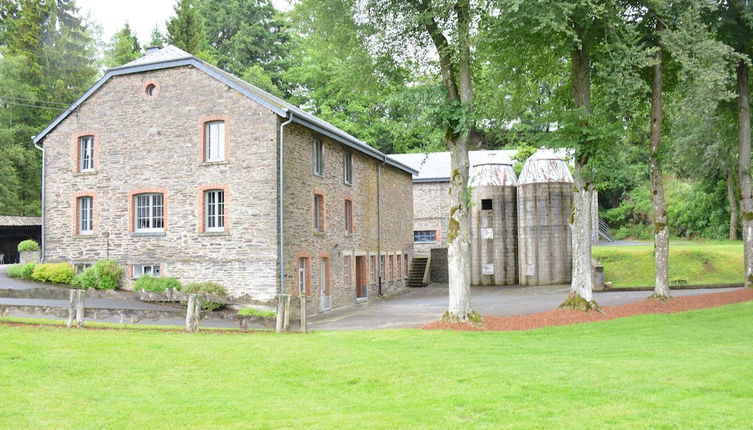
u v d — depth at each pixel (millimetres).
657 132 22344
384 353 12539
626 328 16984
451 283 18250
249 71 51500
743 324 16688
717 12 23719
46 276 24609
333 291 27531
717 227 51656
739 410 8258
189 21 51438
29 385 9648
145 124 24781
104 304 21922
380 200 34844
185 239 23891
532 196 37344
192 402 8930
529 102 22938
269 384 10117
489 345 13891
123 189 24938
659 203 22438
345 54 19828
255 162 23141
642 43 21203
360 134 53500
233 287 23094
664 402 8688
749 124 25562
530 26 18359
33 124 47156
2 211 43125
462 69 18297
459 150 18406
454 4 17578
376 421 7934
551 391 9375
